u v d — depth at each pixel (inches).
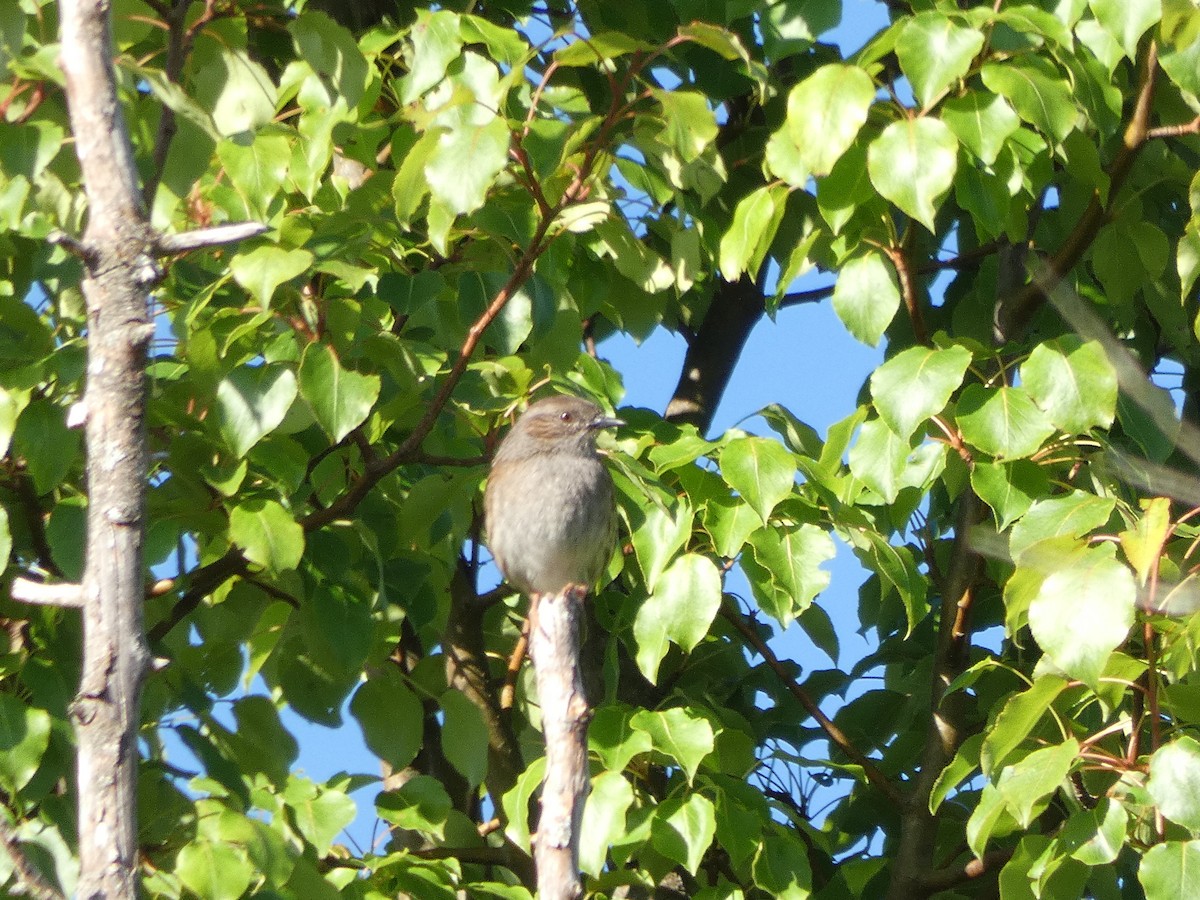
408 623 530.3
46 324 396.2
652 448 444.8
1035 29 388.5
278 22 495.5
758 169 556.7
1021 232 415.5
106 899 245.1
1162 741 390.6
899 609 559.2
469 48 505.0
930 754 481.7
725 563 442.6
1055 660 333.1
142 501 259.3
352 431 406.3
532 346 447.8
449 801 432.5
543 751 514.0
